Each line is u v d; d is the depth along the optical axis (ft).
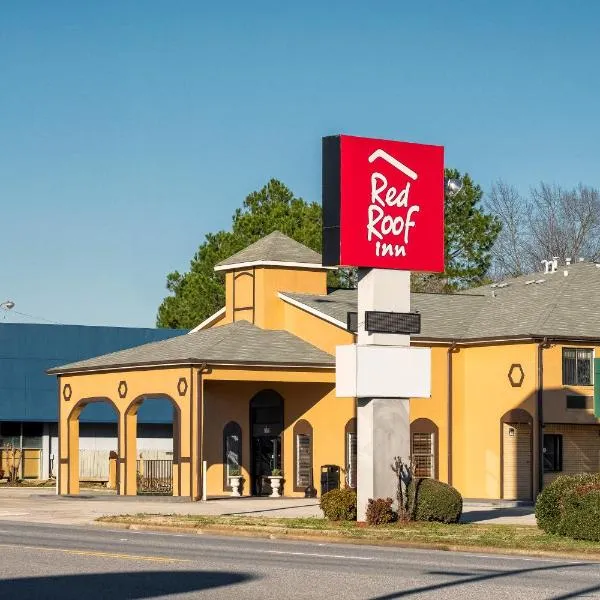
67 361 254.06
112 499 177.68
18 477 247.29
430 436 182.60
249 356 177.27
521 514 147.02
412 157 129.18
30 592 67.21
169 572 76.38
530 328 176.76
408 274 128.57
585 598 64.85
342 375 125.80
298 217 296.92
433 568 81.20
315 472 185.68
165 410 257.55
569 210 316.81
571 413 175.83
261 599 63.82
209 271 296.10
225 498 183.42
